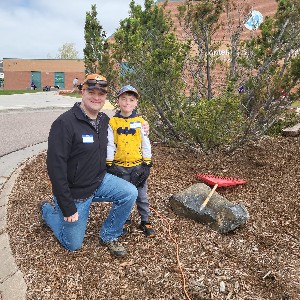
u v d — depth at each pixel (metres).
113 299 3.00
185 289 3.10
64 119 3.25
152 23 6.95
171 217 4.27
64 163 3.23
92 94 3.26
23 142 8.84
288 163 5.88
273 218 4.31
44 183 5.48
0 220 4.32
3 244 3.77
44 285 3.15
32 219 4.29
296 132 7.31
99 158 3.42
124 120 3.73
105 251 3.63
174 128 6.38
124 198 3.52
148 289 3.11
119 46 6.29
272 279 3.26
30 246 3.72
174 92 5.99
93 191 3.47
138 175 3.79
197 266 3.40
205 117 5.73
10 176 5.98
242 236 3.93
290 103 5.86
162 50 5.73
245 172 5.63
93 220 4.23
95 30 6.82
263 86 5.85
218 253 3.61
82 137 3.28
